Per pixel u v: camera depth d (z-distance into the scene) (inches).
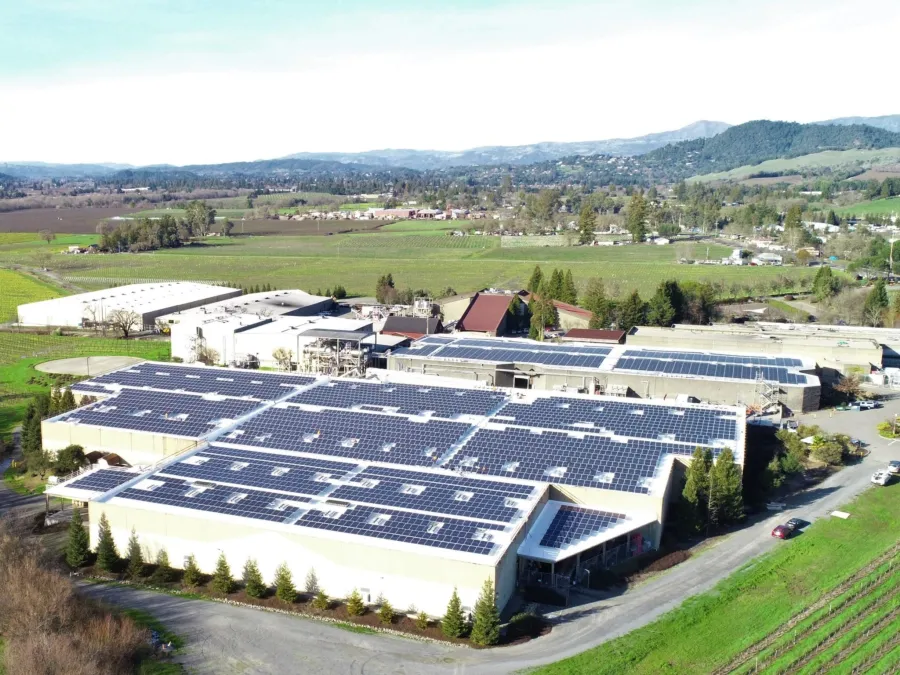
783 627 2220.7
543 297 6476.4
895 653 2082.9
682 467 2987.2
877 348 4852.4
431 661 2086.6
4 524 2751.0
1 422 4160.9
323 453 3078.2
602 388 4318.4
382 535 2373.3
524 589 2409.0
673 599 2374.5
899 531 2824.8
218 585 2406.5
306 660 2090.3
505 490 2706.7
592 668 2038.6
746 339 5177.2
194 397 3732.8
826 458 3417.8
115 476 2849.4
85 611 2233.0
